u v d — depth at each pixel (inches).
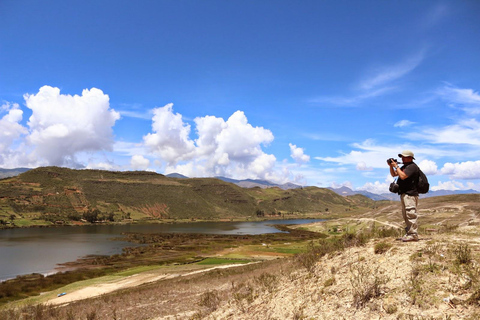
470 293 147.0
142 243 3622.0
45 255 2539.4
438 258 186.7
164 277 1368.1
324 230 4434.1
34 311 599.2
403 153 233.0
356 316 168.9
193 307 514.3
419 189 228.4
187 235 4692.4
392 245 232.4
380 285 182.7
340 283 213.6
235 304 301.9
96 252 2775.6
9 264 2127.2
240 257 2267.5
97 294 1112.8
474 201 1412.4
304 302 217.0
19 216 6550.2
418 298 157.8
